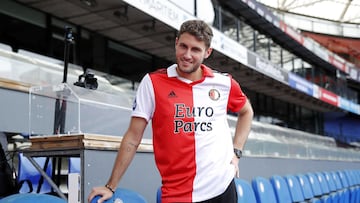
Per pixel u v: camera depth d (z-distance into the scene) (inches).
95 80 106.2
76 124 90.4
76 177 69.7
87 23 272.8
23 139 149.3
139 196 60.9
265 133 230.4
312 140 337.4
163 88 60.2
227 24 356.2
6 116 146.3
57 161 115.1
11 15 235.6
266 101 530.9
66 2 239.1
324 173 197.9
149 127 113.3
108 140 80.1
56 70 187.2
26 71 169.9
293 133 288.7
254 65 363.3
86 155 74.0
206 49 58.7
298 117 617.6
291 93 514.6
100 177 76.7
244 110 66.2
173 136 59.6
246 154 179.3
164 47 325.4
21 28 240.8
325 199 168.4
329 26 938.1
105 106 102.2
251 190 112.2
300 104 608.7
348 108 669.3
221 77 63.1
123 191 59.3
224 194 60.4
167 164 60.2
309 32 899.4
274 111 550.0
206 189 59.4
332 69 659.4
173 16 241.3
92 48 286.5
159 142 60.8
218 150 60.7
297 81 479.8
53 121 93.0
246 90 486.0
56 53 262.1
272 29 449.7
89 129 95.4
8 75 160.9
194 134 59.7
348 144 676.7
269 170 203.9
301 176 161.8
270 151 216.1
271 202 122.9
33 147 80.7
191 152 59.4
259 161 192.5
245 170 174.4
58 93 93.4
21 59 171.0
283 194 132.8
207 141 60.0
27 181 106.0
